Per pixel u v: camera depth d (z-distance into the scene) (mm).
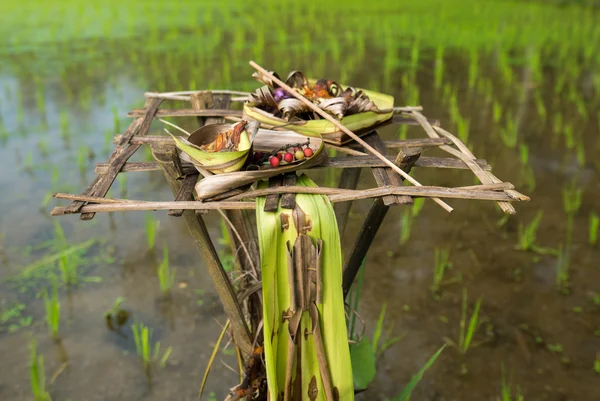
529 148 5945
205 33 10070
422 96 7277
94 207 1922
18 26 10320
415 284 4047
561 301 3871
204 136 2250
